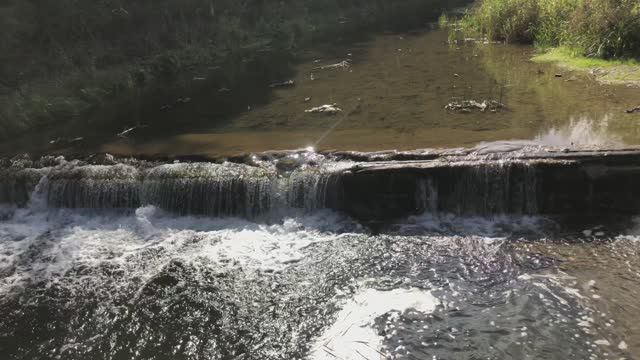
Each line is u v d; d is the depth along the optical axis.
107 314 6.83
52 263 8.02
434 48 18.05
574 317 5.99
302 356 5.88
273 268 7.44
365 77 15.12
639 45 13.49
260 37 22.55
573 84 12.55
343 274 7.17
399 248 7.62
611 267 6.77
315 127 11.23
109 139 11.66
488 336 5.86
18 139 12.20
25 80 14.60
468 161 8.36
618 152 8.08
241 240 8.22
